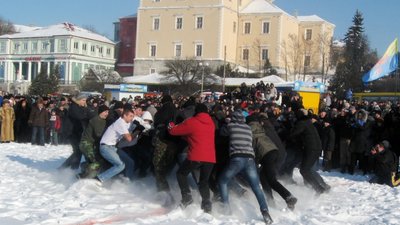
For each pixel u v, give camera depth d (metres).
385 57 24.77
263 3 94.50
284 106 19.50
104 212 8.46
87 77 78.44
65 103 20.91
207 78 67.94
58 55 96.19
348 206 10.12
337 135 16.25
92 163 10.73
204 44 89.31
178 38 91.12
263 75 80.38
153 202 9.50
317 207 9.91
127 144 11.19
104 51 101.50
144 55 93.69
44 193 9.90
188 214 8.52
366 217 9.20
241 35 93.44
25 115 21.19
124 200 9.59
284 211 8.97
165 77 69.56
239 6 93.75
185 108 10.94
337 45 91.94
